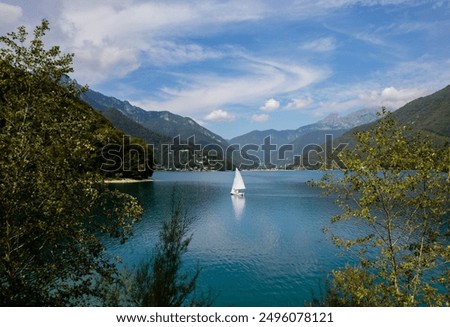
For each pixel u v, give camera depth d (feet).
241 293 115.14
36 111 50.98
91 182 53.67
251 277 129.70
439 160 49.47
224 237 192.03
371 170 51.11
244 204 328.70
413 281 52.70
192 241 181.98
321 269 138.21
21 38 50.57
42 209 49.67
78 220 54.70
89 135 54.90
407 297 49.57
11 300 46.24
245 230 211.00
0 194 45.01
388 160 50.96
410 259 53.21
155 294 53.57
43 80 51.78
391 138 51.26
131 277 70.49
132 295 58.85
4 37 49.47
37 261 52.49
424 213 52.85
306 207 307.37
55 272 52.75
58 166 49.44
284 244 176.96
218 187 523.70
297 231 207.31
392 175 51.16
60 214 51.49
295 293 115.65
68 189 50.96
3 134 46.75
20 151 46.70
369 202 50.80
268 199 367.86
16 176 46.34
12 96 49.42
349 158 52.65
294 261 148.56
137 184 504.43
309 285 122.31
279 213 275.39
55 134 50.93
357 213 54.08
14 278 47.14
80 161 52.54
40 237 52.01
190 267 140.36
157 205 299.99
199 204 324.39
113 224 59.00
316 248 168.35
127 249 156.66
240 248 168.96
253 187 540.11
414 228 54.24
